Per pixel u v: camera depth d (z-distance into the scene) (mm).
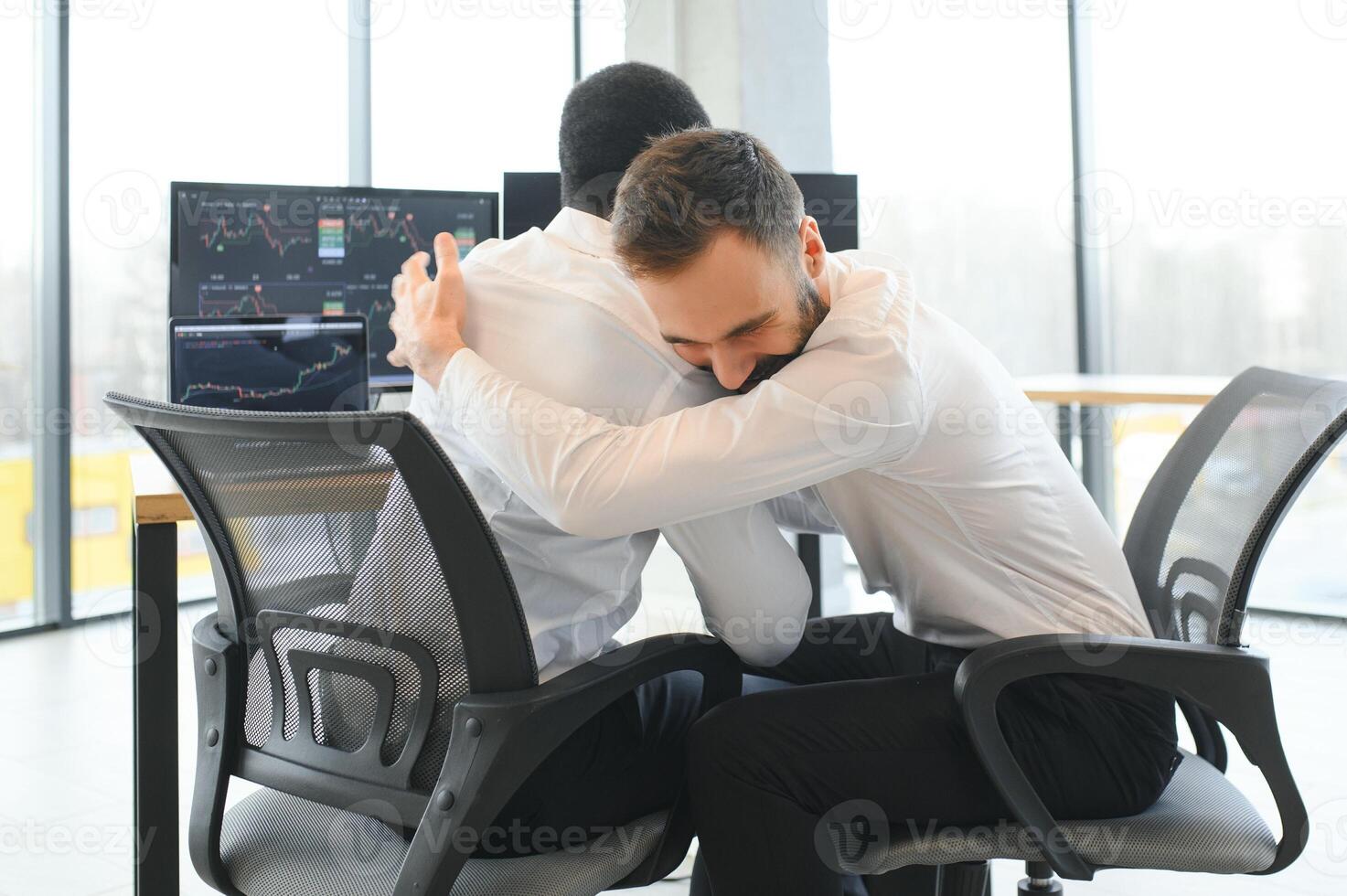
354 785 1142
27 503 4059
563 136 1367
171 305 2355
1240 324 4172
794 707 1227
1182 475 1491
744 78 3994
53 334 4043
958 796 1209
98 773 2834
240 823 1273
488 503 1214
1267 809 2477
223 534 1225
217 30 4238
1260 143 4066
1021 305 4645
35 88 3945
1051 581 1312
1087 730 1206
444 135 4727
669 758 1287
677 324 1128
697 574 1325
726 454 1093
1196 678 1161
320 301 2469
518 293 1234
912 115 4730
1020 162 4578
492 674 1079
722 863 1214
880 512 1341
